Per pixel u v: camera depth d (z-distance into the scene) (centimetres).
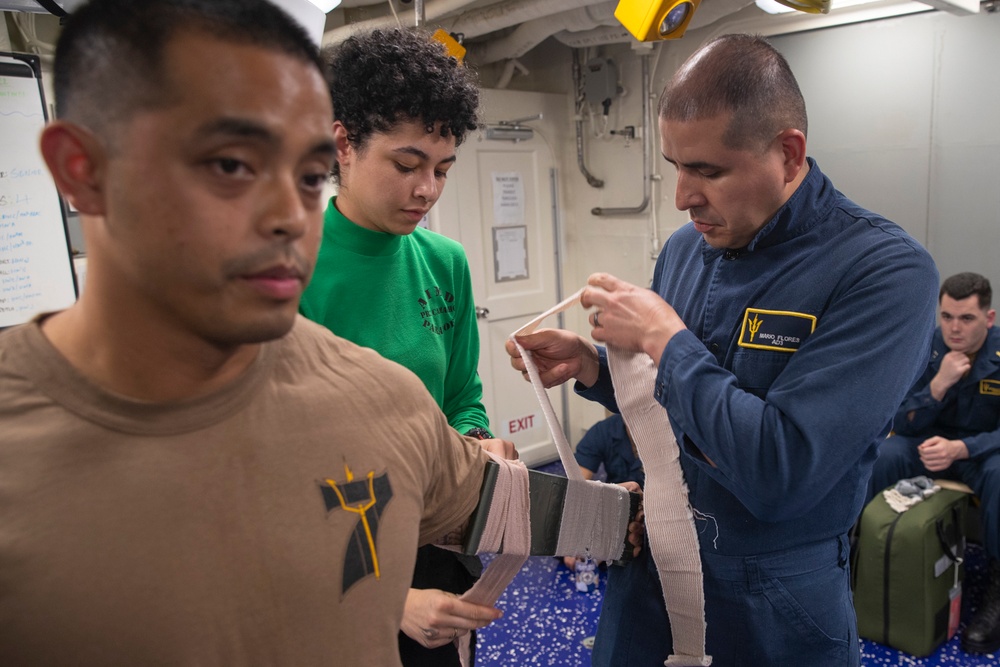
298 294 52
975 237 269
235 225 47
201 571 52
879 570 235
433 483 77
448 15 300
